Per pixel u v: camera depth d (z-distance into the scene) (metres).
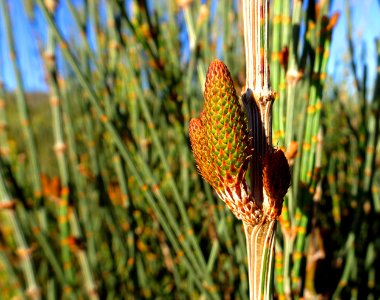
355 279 0.17
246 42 0.06
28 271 0.18
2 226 0.27
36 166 0.20
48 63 0.18
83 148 0.25
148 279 0.23
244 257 0.15
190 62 0.16
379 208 0.18
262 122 0.06
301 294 0.11
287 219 0.10
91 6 0.19
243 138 0.06
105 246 0.26
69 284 0.19
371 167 0.15
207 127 0.06
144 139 0.19
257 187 0.06
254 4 0.06
